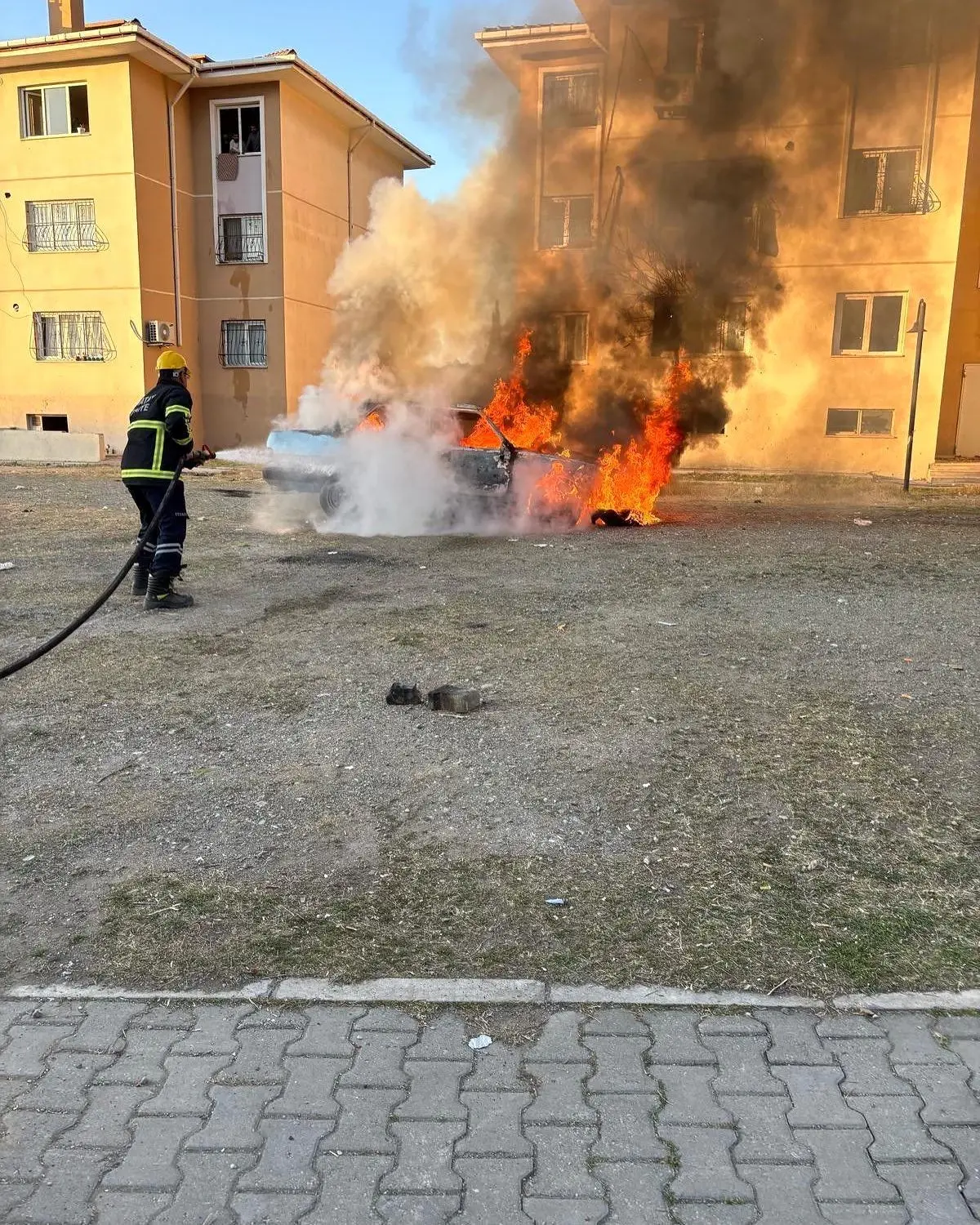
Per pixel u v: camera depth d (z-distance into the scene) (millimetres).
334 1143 1928
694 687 4891
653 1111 2006
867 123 19031
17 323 23641
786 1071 2123
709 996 2385
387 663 5309
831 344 19938
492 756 3967
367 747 4074
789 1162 1872
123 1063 2166
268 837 3268
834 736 4188
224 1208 1771
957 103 18375
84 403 23656
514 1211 1757
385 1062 2160
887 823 3350
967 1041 2225
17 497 13805
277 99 22953
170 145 23219
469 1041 2230
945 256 18984
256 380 24375
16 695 4754
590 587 7488
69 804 3529
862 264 19469
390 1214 1754
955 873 3010
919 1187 1813
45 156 22672
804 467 20344
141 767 3877
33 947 2633
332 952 2588
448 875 3004
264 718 4438
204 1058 2180
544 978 2471
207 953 2590
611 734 4211
